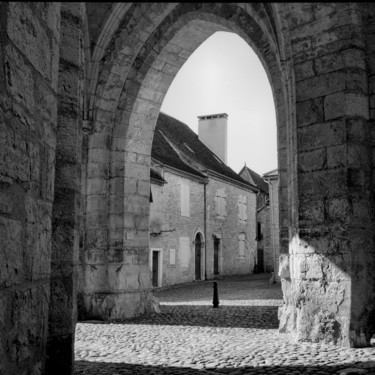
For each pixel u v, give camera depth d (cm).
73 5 371
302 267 661
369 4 674
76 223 364
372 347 598
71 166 363
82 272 1044
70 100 365
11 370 232
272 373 478
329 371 479
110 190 1055
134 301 1042
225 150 3331
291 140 717
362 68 658
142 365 526
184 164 2642
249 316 1005
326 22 669
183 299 1554
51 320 341
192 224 2547
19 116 239
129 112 1074
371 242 641
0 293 216
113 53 1038
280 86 870
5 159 221
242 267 3175
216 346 644
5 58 220
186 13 1030
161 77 1109
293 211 702
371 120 662
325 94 666
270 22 816
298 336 651
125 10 1016
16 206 238
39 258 275
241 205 3209
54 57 300
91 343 688
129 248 1048
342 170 641
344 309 617
